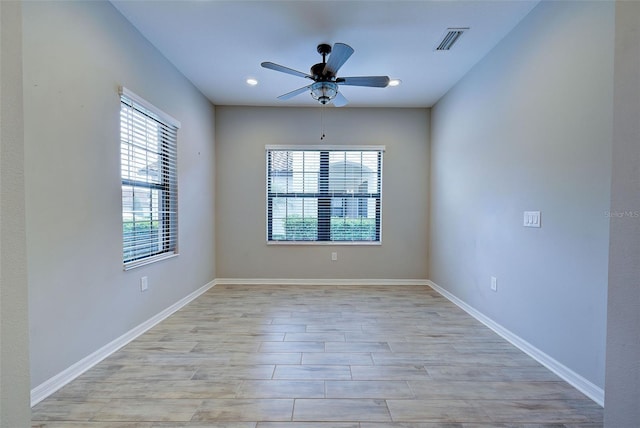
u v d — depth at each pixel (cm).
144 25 236
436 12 220
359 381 182
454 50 272
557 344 193
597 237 167
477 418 150
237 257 425
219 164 420
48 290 167
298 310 313
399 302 343
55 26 170
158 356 212
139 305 249
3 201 68
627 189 84
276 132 422
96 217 201
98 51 202
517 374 191
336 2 210
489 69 274
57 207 172
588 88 172
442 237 379
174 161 309
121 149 226
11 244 70
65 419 147
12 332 71
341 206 431
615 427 88
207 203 392
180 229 319
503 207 252
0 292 68
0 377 69
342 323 277
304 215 432
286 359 209
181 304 322
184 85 326
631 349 83
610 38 159
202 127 375
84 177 191
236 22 233
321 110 421
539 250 210
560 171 192
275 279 425
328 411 155
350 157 428
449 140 359
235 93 375
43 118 163
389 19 228
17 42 71
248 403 161
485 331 261
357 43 261
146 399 163
